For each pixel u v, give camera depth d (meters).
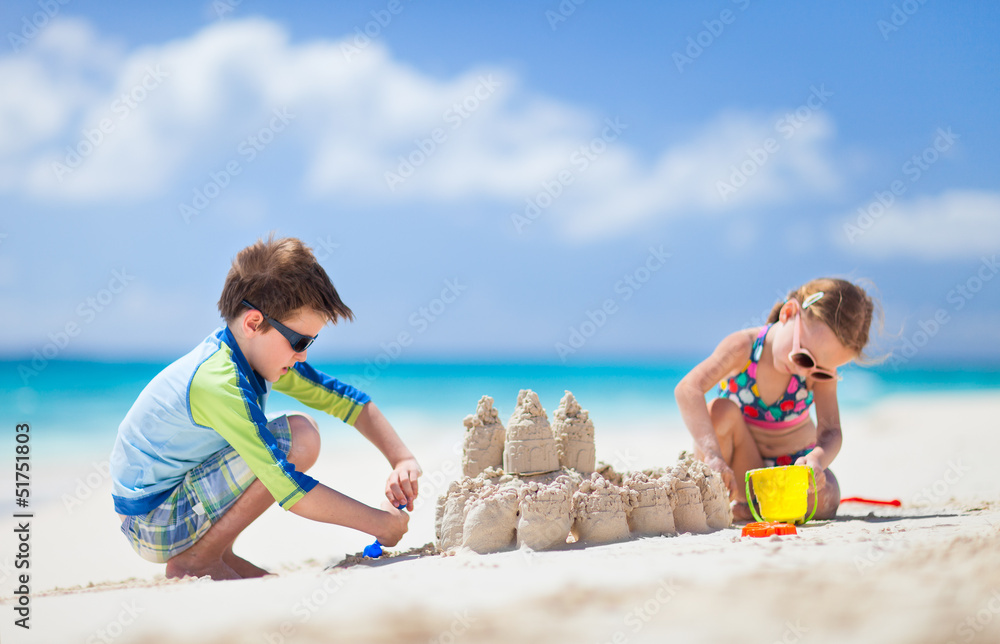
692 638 1.86
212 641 2.04
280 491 3.21
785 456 4.87
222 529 3.40
